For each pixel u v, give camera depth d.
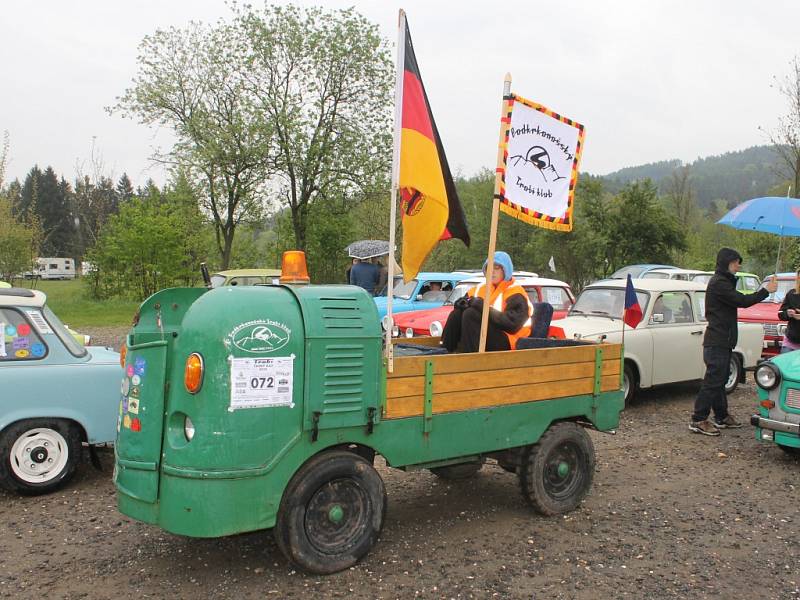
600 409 5.27
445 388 4.35
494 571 4.06
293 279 4.59
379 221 30.97
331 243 27.48
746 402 9.61
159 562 4.14
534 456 4.86
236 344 3.56
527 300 5.34
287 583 3.85
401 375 4.16
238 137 24.36
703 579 4.02
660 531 4.77
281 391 3.67
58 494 5.45
